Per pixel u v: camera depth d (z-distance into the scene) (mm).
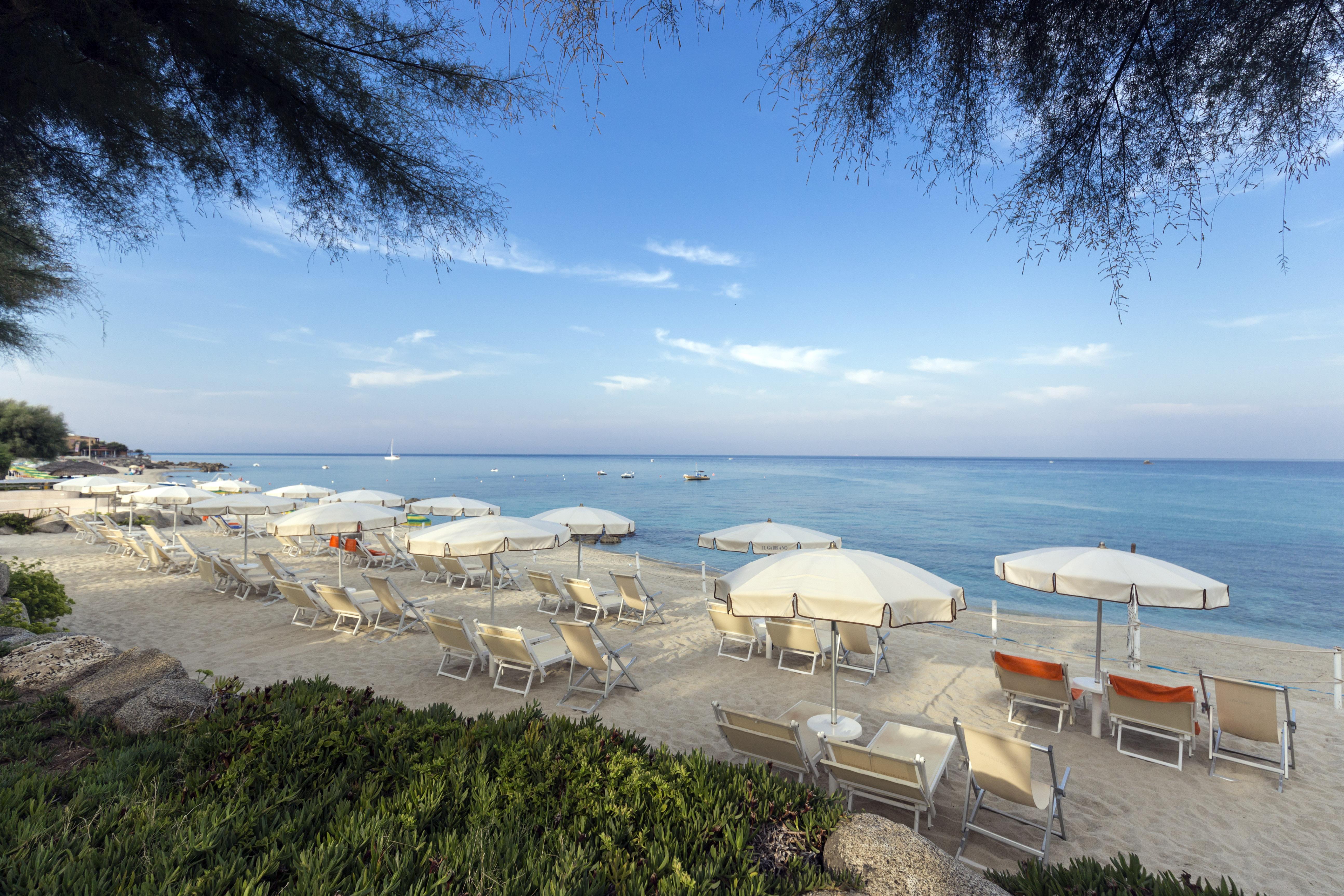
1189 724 5469
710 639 9438
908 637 10023
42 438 33875
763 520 35938
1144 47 2105
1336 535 28953
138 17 2568
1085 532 30484
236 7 2730
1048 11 2100
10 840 2291
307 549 17844
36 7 2391
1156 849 4312
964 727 4125
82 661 4859
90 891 2012
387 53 3039
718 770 3482
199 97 3012
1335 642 13641
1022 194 2330
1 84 2656
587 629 6641
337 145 3209
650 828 2889
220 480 21266
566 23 2080
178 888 2090
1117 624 13836
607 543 27812
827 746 4391
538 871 2348
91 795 2744
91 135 3012
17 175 3152
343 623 9648
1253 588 18547
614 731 3809
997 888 2637
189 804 2719
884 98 2262
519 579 13914
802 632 7750
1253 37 1916
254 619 9828
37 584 8945
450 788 3117
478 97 3109
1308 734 6336
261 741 3314
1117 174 2223
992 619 9234
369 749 3443
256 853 2451
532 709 4129
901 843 2771
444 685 7129
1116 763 5602
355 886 2195
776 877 2672
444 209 3404
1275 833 4527
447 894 2158
